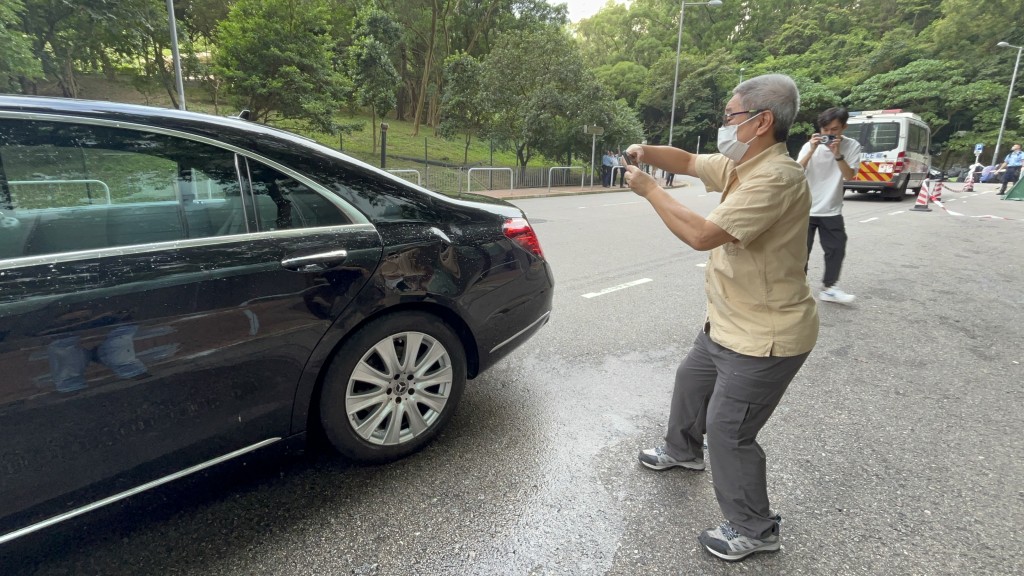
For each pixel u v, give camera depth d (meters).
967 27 45.25
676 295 5.40
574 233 9.38
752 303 1.74
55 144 1.68
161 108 1.90
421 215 2.40
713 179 2.13
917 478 2.38
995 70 42.25
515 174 20.75
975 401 3.14
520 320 2.78
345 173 2.23
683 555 1.90
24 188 1.64
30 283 1.51
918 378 3.47
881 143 15.37
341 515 2.07
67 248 1.65
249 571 1.79
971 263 7.18
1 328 1.44
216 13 27.56
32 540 1.62
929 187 14.07
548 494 2.23
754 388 1.76
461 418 2.87
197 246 1.82
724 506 1.89
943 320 4.70
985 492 2.28
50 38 16.52
